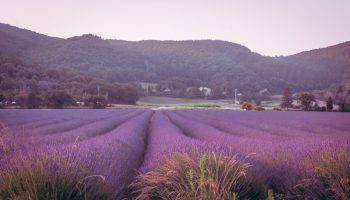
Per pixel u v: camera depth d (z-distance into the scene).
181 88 144.25
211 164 5.12
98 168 5.31
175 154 5.84
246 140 11.66
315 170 4.89
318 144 7.73
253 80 160.62
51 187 4.08
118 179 5.55
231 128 19.73
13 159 4.90
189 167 5.00
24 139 8.84
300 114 44.66
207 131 16.78
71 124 20.39
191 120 28.70
